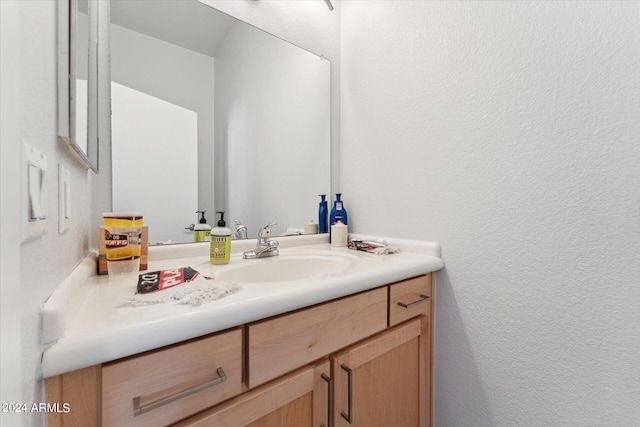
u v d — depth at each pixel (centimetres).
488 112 91
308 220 136
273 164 125
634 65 66
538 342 82
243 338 56
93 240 85
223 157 112
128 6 94
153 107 98
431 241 107
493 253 91
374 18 128
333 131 143
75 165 62
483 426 93
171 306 51
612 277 70
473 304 95
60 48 48
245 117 118
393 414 89
